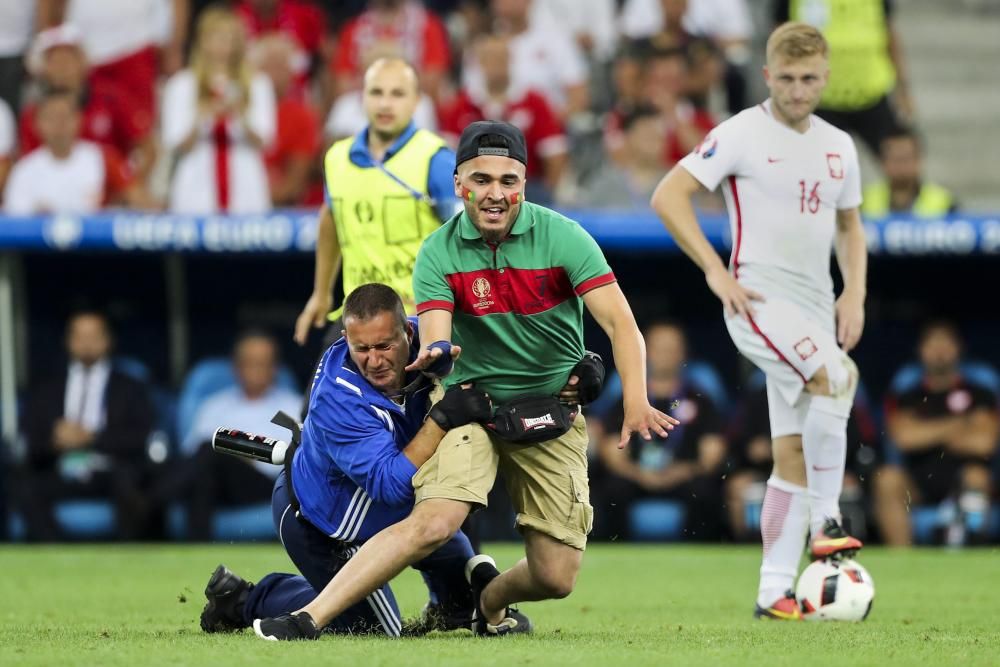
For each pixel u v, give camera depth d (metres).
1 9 50.56
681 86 50.56
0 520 44.59
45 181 46.66
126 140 50.47
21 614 23.44
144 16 51.28
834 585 22.52
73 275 45.62
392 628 18.69
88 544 41.81
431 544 17.20
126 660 15.39
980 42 58.34
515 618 20.05
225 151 46.66
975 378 43.56
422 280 18.17
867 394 46.78
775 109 23.00
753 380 42.25
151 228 41.94
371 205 24.28
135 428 42.19
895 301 46.69
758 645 17.77
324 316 25.98
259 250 42.59
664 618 23.17
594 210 45.34
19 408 43.72
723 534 42.44
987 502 42.38
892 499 42.00
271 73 48.22
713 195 47.19
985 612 24.42
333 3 53.72
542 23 51.75
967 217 41.88
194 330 46.59
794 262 22.92
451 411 17.33
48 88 49.06
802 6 50.69
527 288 18.12
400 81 24.20
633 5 52.19
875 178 50.41
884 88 50.19
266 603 18.86
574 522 18.55
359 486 17.69
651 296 46.69
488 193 17.39
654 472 41.53
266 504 41.75
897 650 17.19
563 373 18.92
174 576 31.42
